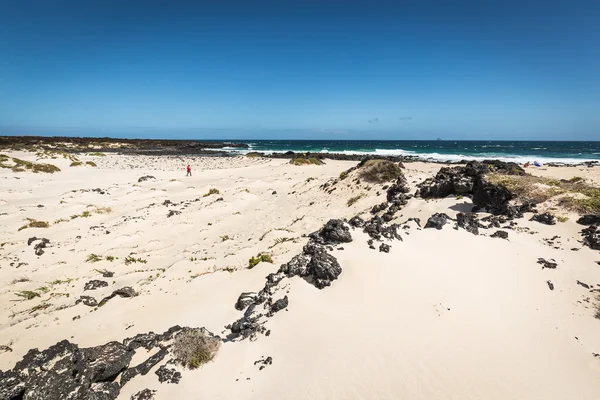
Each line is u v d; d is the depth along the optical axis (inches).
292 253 533.0
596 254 471.5
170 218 868.0
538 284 403.5
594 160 2220.7
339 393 237.5
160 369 279.9
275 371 264.7
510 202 681.6
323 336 292.4
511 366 271.3
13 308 445.1
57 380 248.7
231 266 534.0
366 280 365.4
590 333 329.7
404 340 285.3
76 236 737.0
